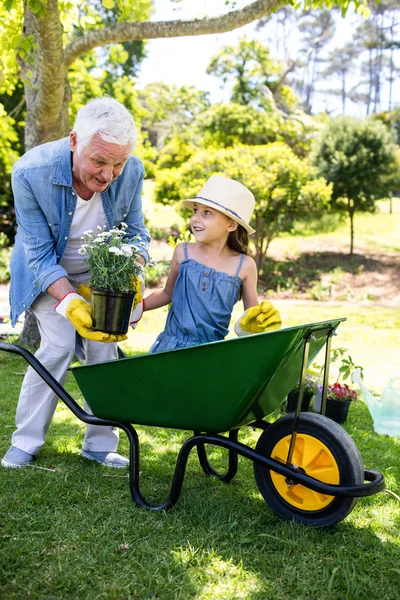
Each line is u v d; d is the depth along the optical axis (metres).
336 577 2.07
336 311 12.22
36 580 1.99
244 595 1.96
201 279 2.77
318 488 2.27
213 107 19.91
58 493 2.71
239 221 2.76
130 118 2.49
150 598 1.93
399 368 7.05
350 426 4.39
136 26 5.68
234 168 14.65
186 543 2.27
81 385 2.49
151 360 2.31
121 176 2.86
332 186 16.58
